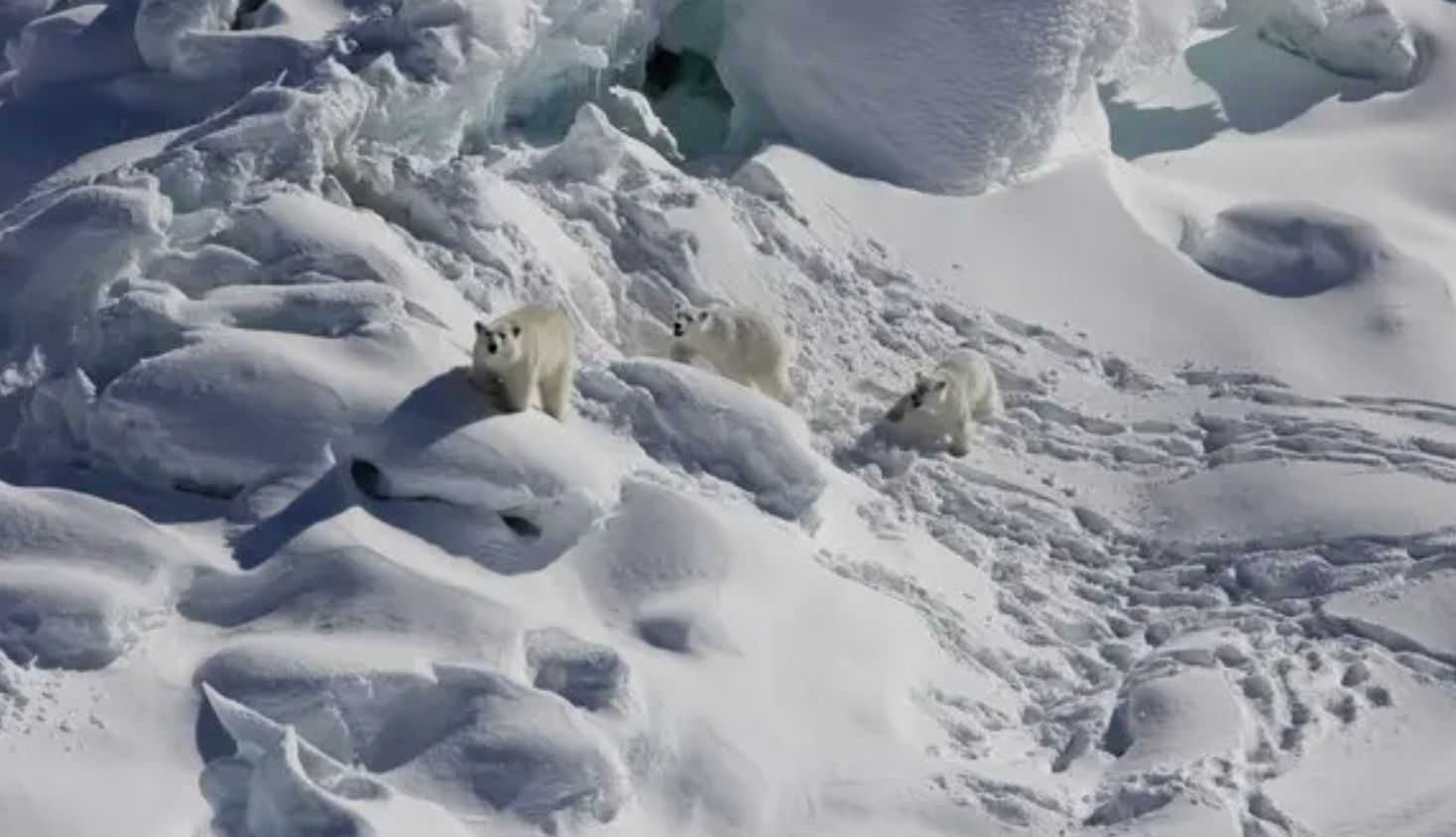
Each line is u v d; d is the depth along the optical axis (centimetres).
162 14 2169
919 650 1689
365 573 1544
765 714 1551
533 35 2164
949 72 2308
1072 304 2202
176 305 1756
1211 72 2764
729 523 1684
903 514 1902
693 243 2098
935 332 2139
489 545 1628
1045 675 1738
